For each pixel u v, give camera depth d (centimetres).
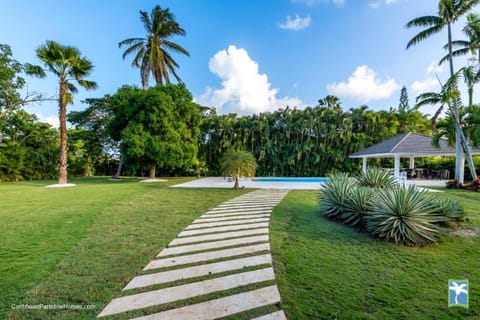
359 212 464
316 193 955
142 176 2106
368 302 220
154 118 1386
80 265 291
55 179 1758
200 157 2061
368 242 384
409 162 1825
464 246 368
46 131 1816
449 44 1077
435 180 1445
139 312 203
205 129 2083
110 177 1897
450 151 1177
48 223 481
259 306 213
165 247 358
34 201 734
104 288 240
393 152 1194
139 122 1413
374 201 450
